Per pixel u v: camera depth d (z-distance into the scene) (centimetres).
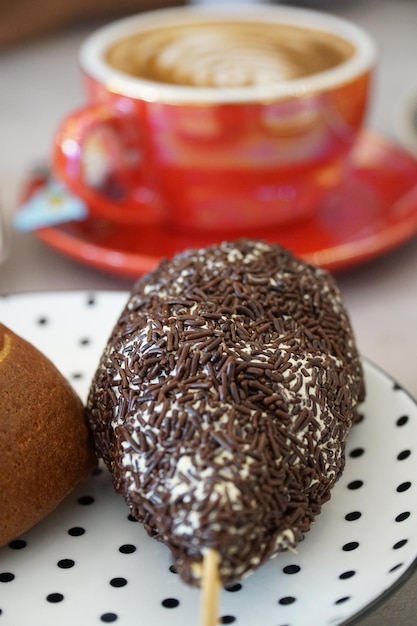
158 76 40
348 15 63
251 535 27
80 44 61
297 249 40
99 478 31
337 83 39
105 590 28
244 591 28
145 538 30
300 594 28
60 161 40
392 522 29
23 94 56
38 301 36
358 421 32
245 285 31
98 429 30
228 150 39
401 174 44
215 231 42
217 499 27
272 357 29
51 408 30
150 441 28
